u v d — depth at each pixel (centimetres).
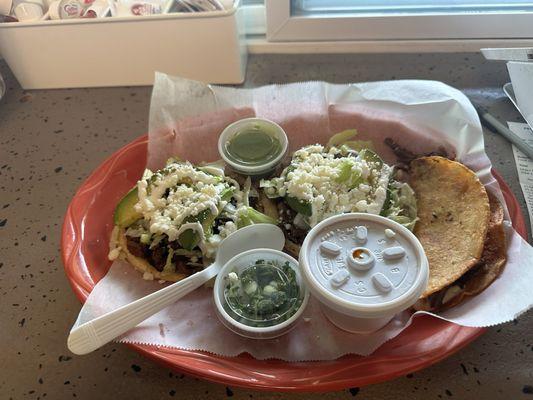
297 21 45
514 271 26
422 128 34
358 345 25
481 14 43
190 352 25
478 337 25
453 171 31
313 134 36
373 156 33
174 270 30
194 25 39
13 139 41
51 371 26
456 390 24
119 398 25
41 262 32
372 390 25
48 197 36
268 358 25
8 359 27
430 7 44
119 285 29
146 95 44
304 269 24
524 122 39
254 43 47
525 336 26
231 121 36
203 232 29
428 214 31
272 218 32
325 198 31
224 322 26
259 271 28
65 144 40
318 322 27
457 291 27
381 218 26
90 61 43
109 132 41
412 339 25
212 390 25
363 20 44
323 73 45
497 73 43
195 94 35
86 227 31
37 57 42
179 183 32
